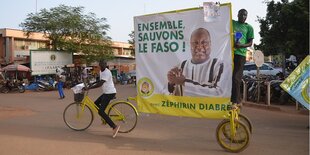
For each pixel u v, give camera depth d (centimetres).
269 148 748
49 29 3997
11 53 4619
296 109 1323
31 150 743
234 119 714
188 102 778
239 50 737
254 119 1153
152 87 821
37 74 3616
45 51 3700
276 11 1862
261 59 1652
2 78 3047
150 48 813
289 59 2498
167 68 797
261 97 1638
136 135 882
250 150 732
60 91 2105
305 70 949
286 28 1817
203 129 959
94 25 4188
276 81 1582
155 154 705
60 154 710
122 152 721
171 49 786
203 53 751
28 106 1627
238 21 743
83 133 913
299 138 846
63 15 4069
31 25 4041
